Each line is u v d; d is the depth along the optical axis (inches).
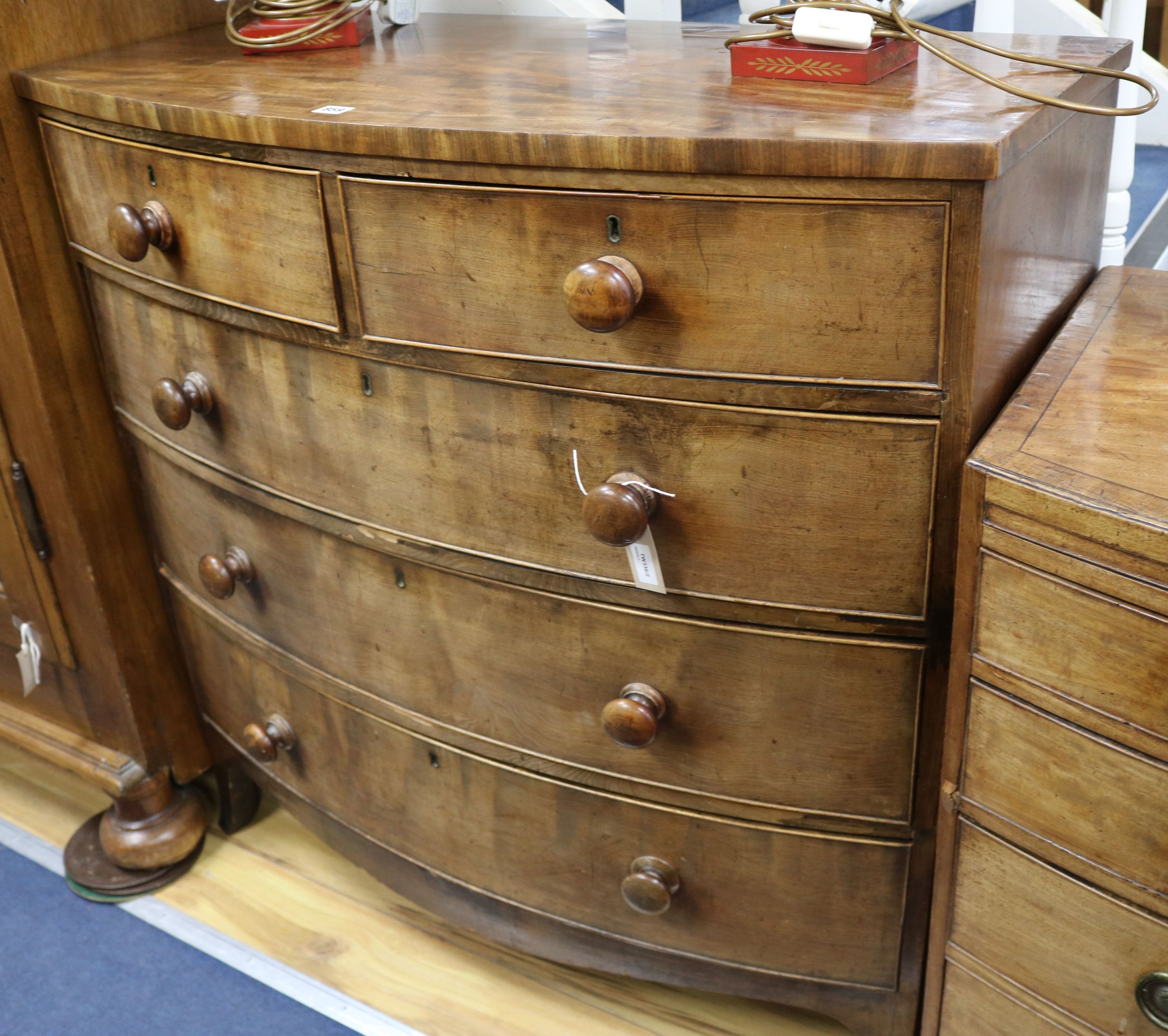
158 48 46.2
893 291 28.2
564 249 31.1
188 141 37.0
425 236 33.1
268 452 42.3
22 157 44.3
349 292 35.8
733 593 34.2
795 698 35.2
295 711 49.3
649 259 30.1
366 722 45.8
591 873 42.9
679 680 36.6
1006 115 28.1
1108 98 36.9
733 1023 49.3
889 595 32.3
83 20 45.0
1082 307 36.5
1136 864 28.5
